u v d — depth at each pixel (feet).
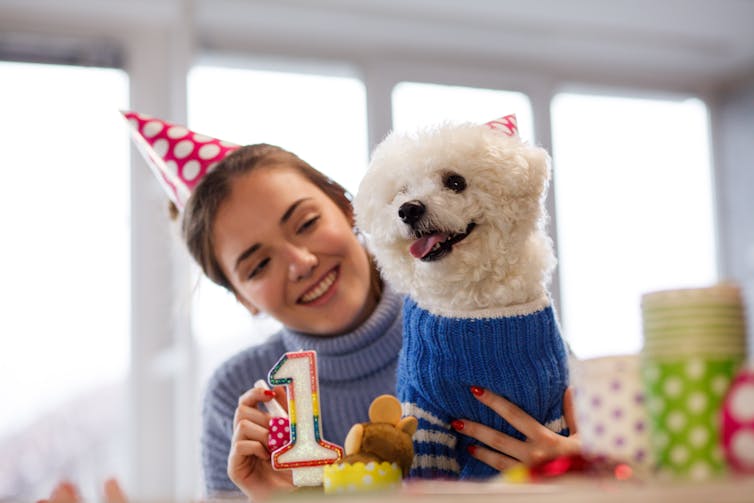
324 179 4.97
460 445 4.36
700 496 1.73
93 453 10.57
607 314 12.55
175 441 10.76
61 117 11.12
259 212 4.50
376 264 4.99
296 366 3.12
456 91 12.59
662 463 2.16
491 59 12.76
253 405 3.89
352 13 11.33
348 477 2.76
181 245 5.39
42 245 10.87
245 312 6.04
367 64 12.25
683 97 13.85
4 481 10.16
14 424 10.40
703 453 2.09
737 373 2.08
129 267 11.00
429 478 4.06
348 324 4.77
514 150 4.37
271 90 11.91
